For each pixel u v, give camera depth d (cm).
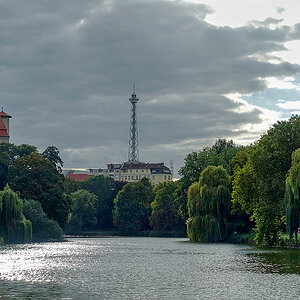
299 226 10262
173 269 7250
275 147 11938
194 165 17512
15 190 17150
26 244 13600
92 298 4838
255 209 12294
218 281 5919
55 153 19825
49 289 5369
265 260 8381
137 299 4797
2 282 5909
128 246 14012
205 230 13575
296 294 5022
